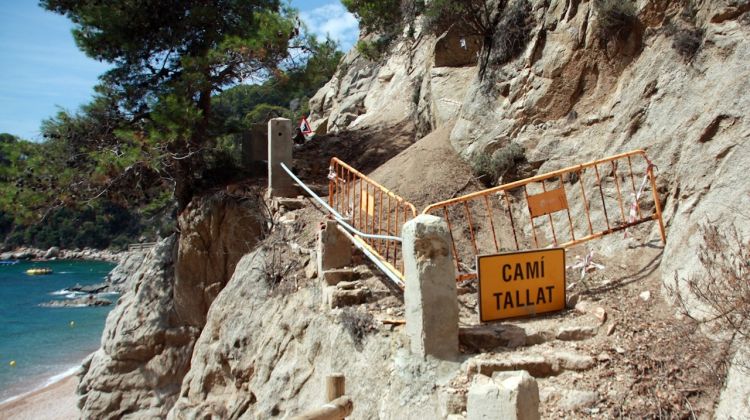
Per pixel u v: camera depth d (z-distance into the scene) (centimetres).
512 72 1144
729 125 751
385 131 1888
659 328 628
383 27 2002
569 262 859
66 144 1434
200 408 993
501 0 1252
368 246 855
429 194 1093
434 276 635
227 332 1030
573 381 577
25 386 2473
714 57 827
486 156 1109
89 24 1489
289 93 1742
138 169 1495
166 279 1528
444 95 1487
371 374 686
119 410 1433
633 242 828
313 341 818
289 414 801
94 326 3756
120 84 1552
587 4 1027
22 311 4406
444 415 570
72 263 8500
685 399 523
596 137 977
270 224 1218
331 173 1086
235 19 1620
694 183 761
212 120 1650
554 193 807
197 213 1387
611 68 997
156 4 1522
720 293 550
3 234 9612
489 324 682
